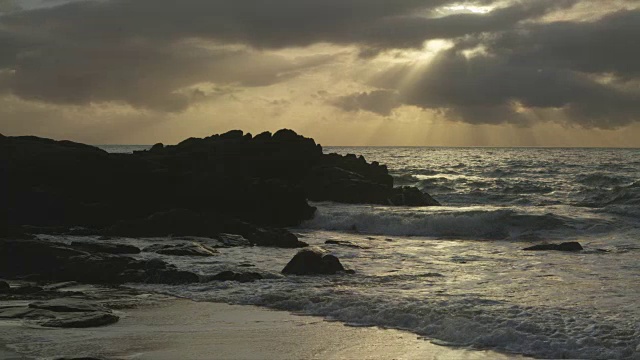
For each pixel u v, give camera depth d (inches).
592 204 1488.7
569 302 498.3
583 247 879.7
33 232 959.6
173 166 1391.5
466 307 476.4
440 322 440.5
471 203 1672.0
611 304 490.3
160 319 472.7
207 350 390.6
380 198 1448.1
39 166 1162.0
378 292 547.8
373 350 392.2
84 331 432.1
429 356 380.5
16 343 398.9
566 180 2188.7
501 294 535.2
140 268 654.5
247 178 1274.6
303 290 560.1
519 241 1001.5
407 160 3949.3
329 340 413.7
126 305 523.8
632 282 594.2
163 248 807.7
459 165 3211.1
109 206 1122.0
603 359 369.4
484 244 947.3
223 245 883.4
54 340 407.2
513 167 2970.0
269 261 746.8
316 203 1417.3
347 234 1118.4
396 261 751.1
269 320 469.1
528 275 641.0
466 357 377.7
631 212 1186.6
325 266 655.1
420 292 546.6
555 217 1109.1
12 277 653.3
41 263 669.3
